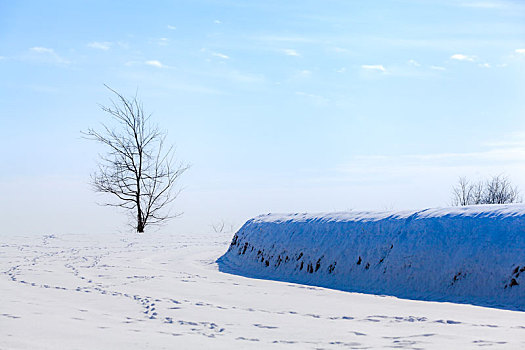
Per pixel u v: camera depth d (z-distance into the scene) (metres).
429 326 8.49
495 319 9.27
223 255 20.48
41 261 17.73
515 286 11.59
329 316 9.50
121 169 37.88
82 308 9.53
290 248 17.06
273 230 18.45
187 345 6.91
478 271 12.36
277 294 12.37
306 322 8.84
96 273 15.05
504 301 11.48
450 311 10.27
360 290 13.80
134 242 25.58
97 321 8.30
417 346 6.93
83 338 7.01
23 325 7.58
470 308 10.71
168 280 14.05
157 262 18.69
